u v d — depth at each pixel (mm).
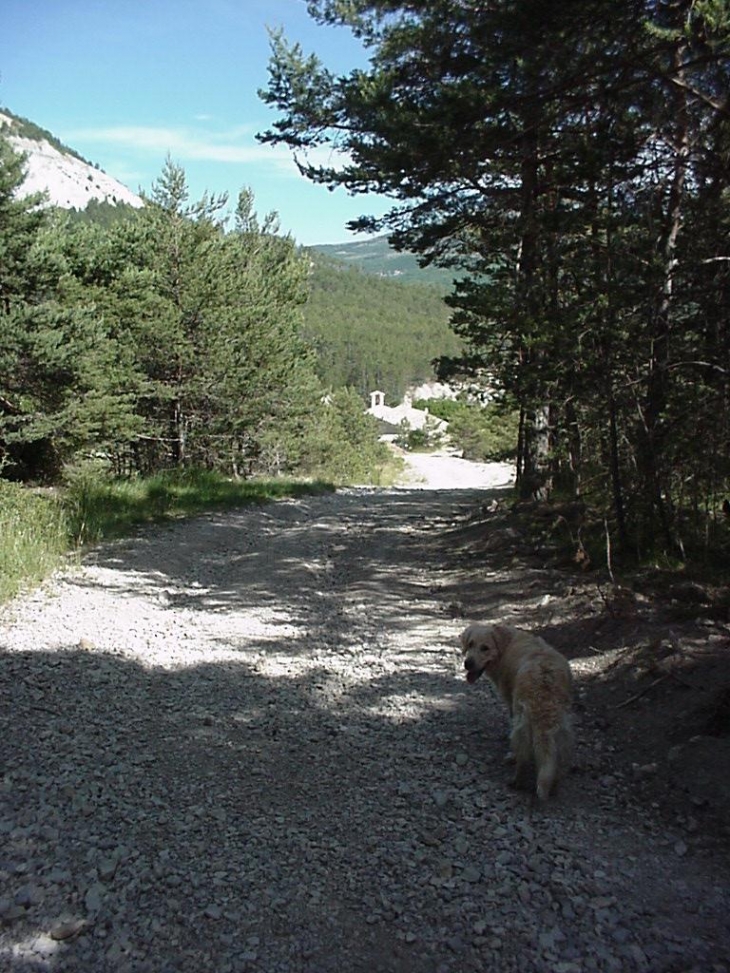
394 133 10180
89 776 4879
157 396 28625
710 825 4426
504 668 5254
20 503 14750
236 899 3691
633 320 9078
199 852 4078
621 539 9969
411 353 144625
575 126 9539
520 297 11586
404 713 6227
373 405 122688
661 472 9211
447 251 16609
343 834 4320
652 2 7316
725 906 3715
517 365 13133
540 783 4586
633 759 5305
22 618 8672
